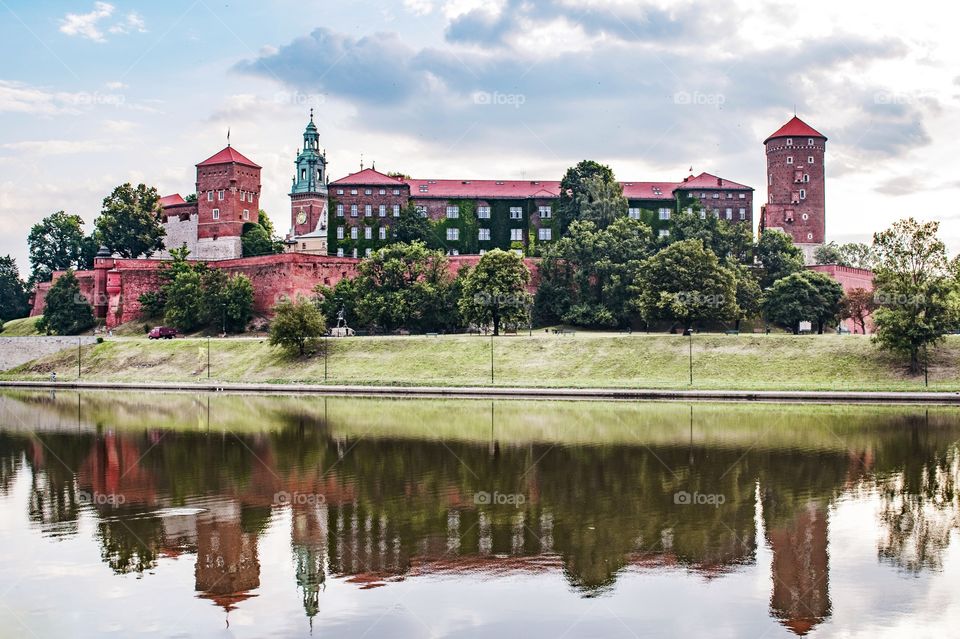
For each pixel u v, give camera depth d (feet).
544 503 128.57
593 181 488.02
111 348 390.01
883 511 123.75
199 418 224.53
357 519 121.39
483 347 331.36
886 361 281.74
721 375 287.69
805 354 292.40
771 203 561.84
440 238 513.45
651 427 195.62
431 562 103.65
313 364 335.06
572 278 439.22
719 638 83.61
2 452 177.06
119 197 518.37
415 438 185.16
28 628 86.89
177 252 467.11
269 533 115.03
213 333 425.28
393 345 342.85
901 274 275.39
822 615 88.07
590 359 310.65
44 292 526.57
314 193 618.03
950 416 209.67
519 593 94.32
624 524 117.80
